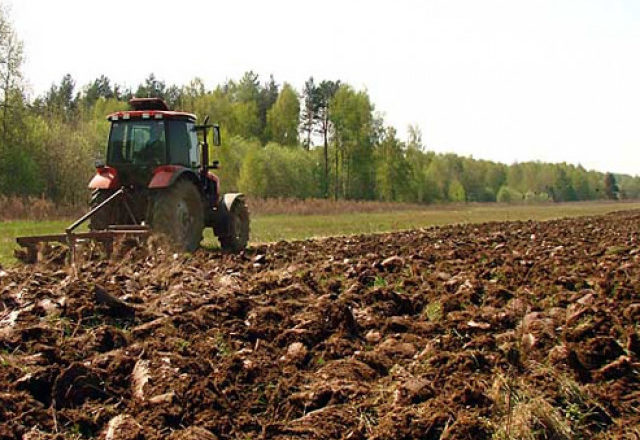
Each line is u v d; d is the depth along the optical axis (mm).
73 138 38312
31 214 26422
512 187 123750
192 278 8977
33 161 36125
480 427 4180
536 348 5664
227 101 66250
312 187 63375
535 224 25828
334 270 10344
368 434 4266
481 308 7391
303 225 27391
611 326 6078
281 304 7184
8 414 4324
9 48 35031
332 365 5414
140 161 13258
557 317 6645
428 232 21281
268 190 59031
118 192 12586
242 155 59594
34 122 37812
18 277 9156
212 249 14844
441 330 6574
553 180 122188
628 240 15680
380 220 32938
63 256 11109
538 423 4242
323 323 6457
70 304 6570
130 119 13414
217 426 4363
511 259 11070
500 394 4652
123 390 4898
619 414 4594
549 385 4848
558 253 12367
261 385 5090
